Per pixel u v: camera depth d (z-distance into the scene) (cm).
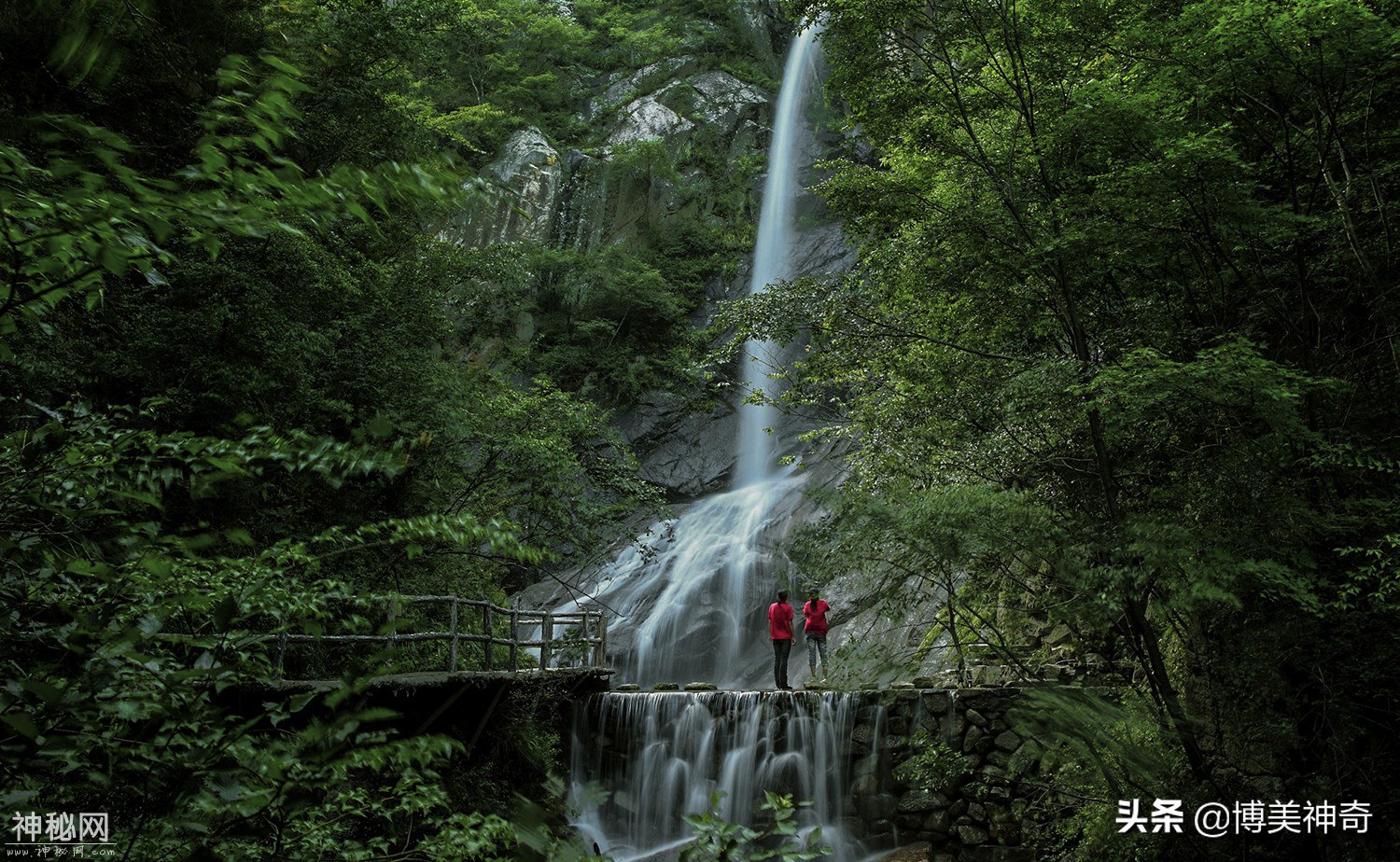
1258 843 777
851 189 966
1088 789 880
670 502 2886
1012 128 991
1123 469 927
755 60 4147
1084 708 802
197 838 273
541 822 229
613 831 1197
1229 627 841
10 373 602
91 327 873
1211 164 770
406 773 392
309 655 822
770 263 3428
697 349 3256
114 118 913
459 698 941
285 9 1292
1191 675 925
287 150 1202
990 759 1051
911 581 1105
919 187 990
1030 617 1172
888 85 943
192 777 250
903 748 1108
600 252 3350
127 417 354
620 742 1245
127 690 251
